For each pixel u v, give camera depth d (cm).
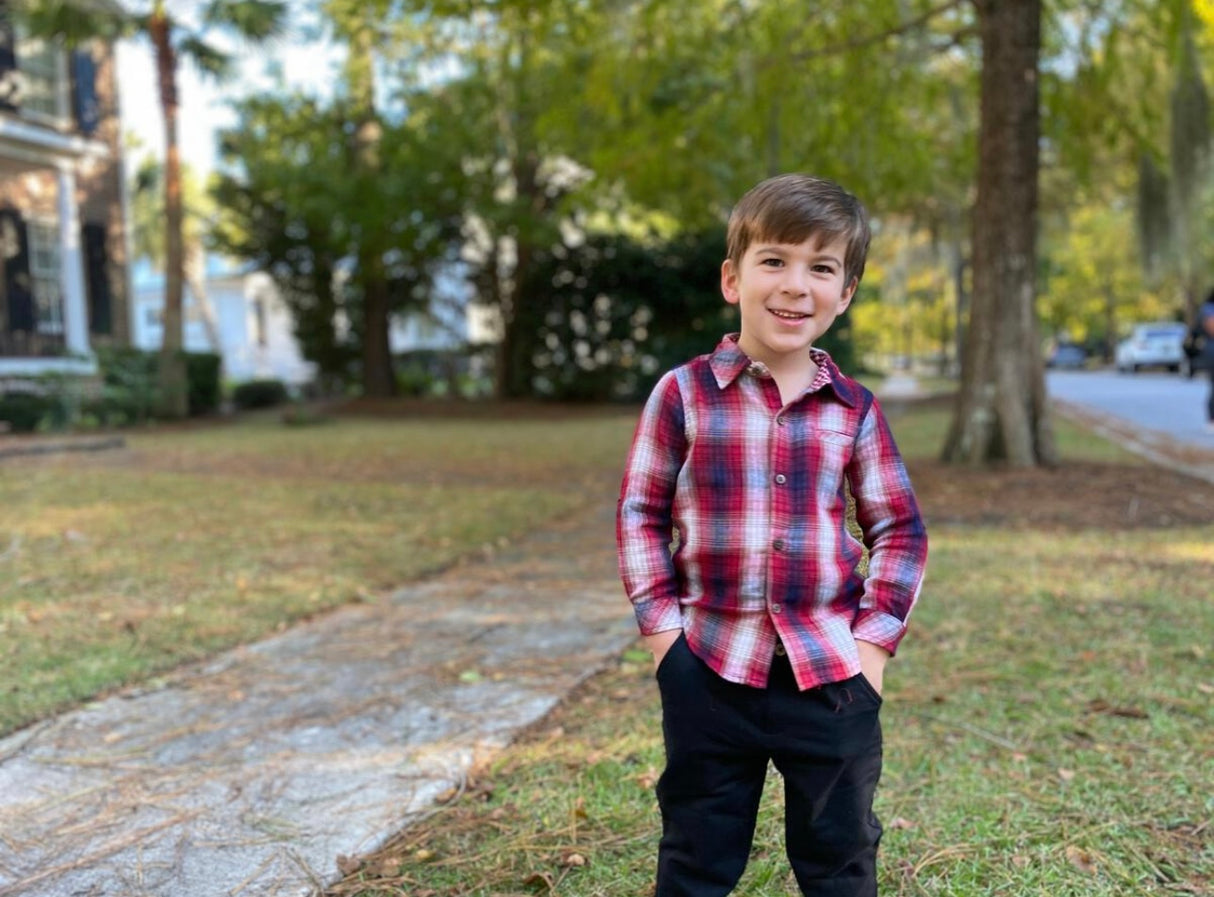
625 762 260
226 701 308
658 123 964
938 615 388
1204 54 896
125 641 365
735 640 147
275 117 1673
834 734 146
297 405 1509
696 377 155
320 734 282
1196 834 219
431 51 1423
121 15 1375
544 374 1788
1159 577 445
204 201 3528
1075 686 308
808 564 147
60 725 288
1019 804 234
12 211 1452
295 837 222
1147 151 867
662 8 884
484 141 1552
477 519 634
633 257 1709
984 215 762
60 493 739
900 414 1504
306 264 1906
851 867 153
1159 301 4066
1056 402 1653
